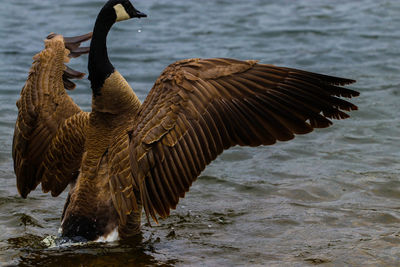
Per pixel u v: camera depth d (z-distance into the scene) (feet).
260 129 29.19
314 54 73.41
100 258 32.17
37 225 36.81
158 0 99.81
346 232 35.19
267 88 29.25
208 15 92.12
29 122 34.91
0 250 33.14
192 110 28.96
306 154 48.42
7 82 64.44
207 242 34.47
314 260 31.83
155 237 35.09
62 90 35.88
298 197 40.65
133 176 30.53
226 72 29.30
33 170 35.70
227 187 42.70
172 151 29.35
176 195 29.73
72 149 34.01
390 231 35.17
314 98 28.99
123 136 31.71
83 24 84.79
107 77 32.35
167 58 73.05
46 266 31.30
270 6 96.84
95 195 32.60
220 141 29.14
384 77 65.26
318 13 92.07
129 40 80.43
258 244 34.04
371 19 88.38
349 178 43.24
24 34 81.10
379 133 52.03
